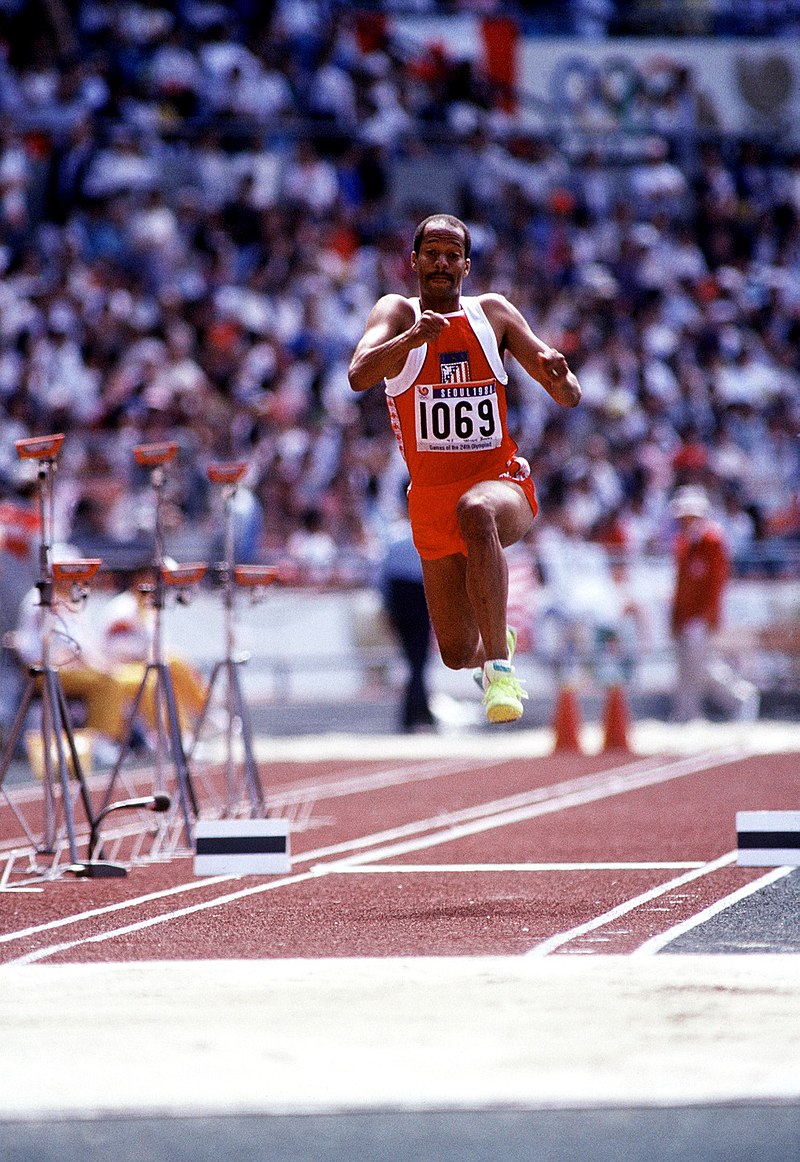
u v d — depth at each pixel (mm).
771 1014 13039
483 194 76312
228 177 71500
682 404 70875
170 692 24438
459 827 28375
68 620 40031
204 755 42844
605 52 80562
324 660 52688
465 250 19547
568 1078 11242
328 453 59781
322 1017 13227
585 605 54125
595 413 66688
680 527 53094
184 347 61969
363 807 32344
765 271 80500
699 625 52562
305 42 78375
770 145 82312
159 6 75750
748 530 58938
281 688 52062
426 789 36125
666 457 66438
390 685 53625
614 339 69500
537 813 30484
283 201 72500
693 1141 9828
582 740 50125
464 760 44000
